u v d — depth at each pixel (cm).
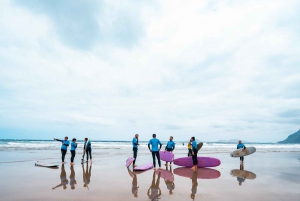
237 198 473
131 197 471
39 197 463
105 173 785
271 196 492
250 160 1365
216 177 735
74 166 951
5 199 446
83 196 473
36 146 2600
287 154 2025
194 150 923
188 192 523
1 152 1611
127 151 2033
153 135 909
